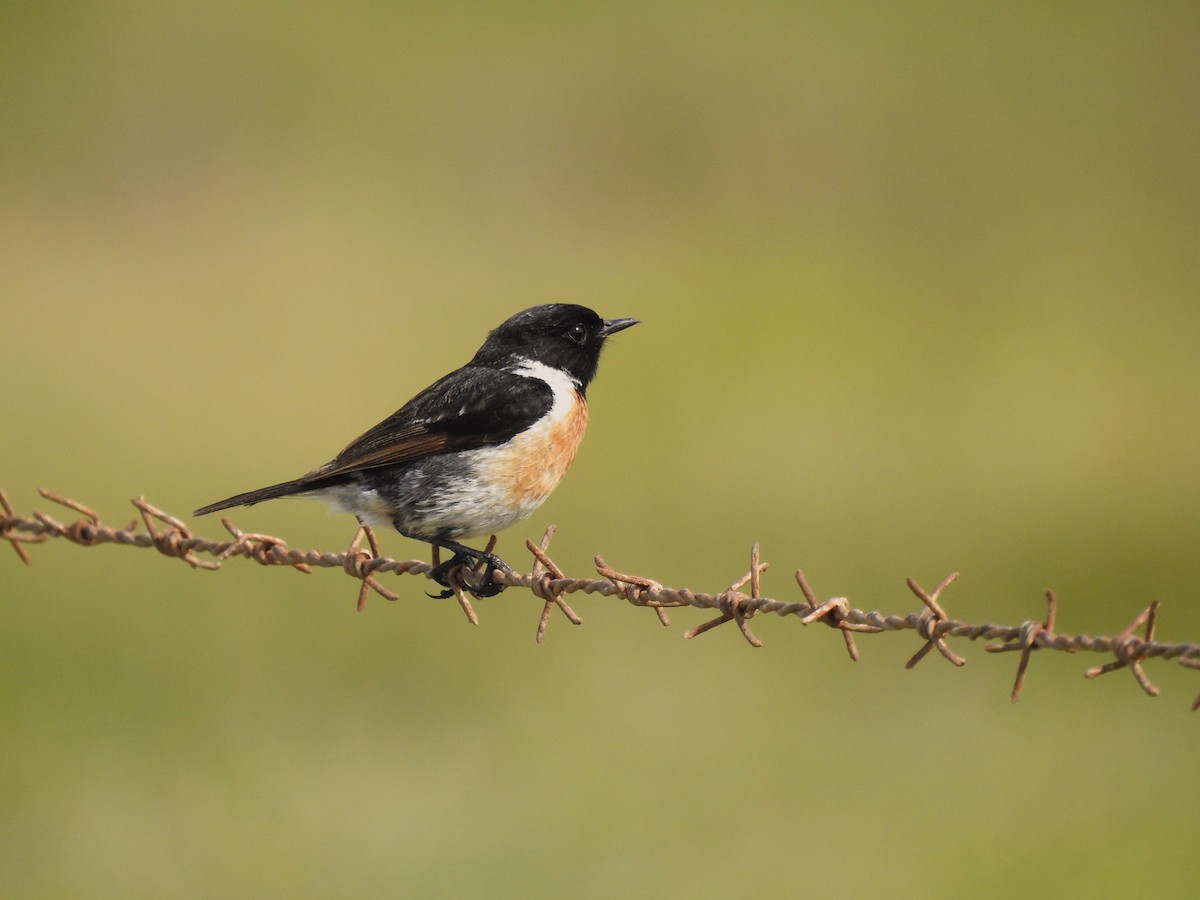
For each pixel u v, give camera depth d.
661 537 12.98
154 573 12.16
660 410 16.56
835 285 21.12
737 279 20.84
